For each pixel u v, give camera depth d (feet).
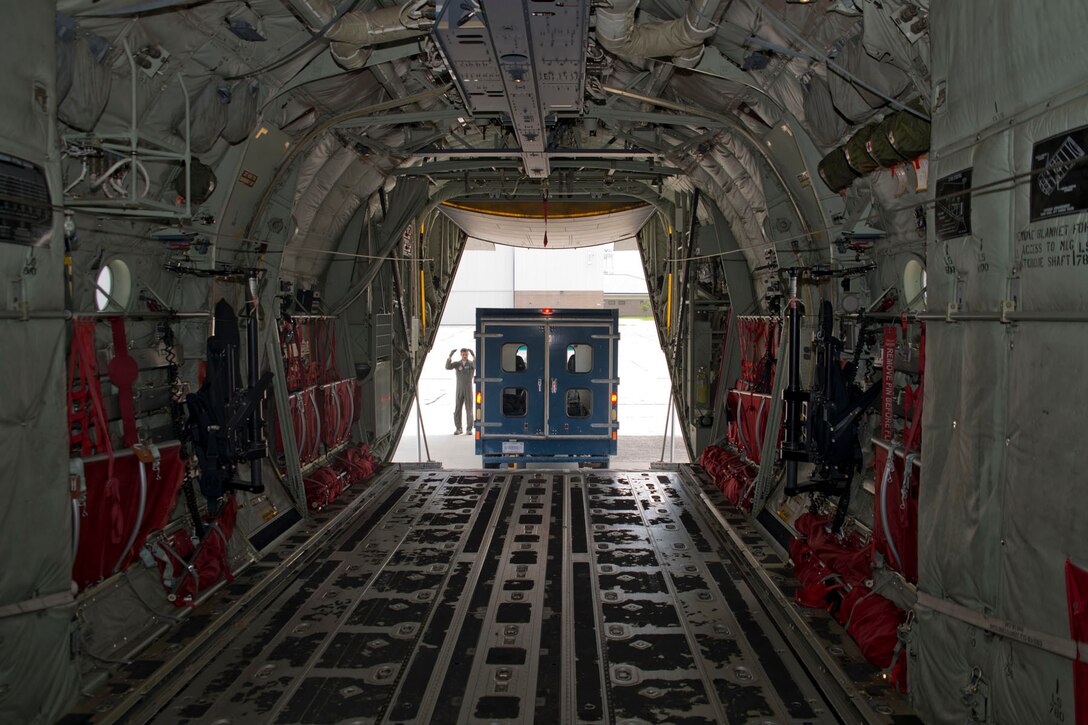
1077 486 9.66
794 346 22.40
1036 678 10.50
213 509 20.56
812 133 20.18
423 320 46.01
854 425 19.86
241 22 16.34
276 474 26.50
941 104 13.25
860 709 14.23
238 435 21.63
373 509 30.04
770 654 17.03
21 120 12.42
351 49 18.02
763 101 21.08
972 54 12.18
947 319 13.04
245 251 23.25
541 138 25.18
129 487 17.17
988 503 11.76
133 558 17.84
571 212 43.73
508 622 18.74
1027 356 10.78
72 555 14.24
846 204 21.13
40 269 12.98
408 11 15.57
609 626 18.52
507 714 14.43
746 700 14.98
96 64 14.57
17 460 12.55
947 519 12.98
